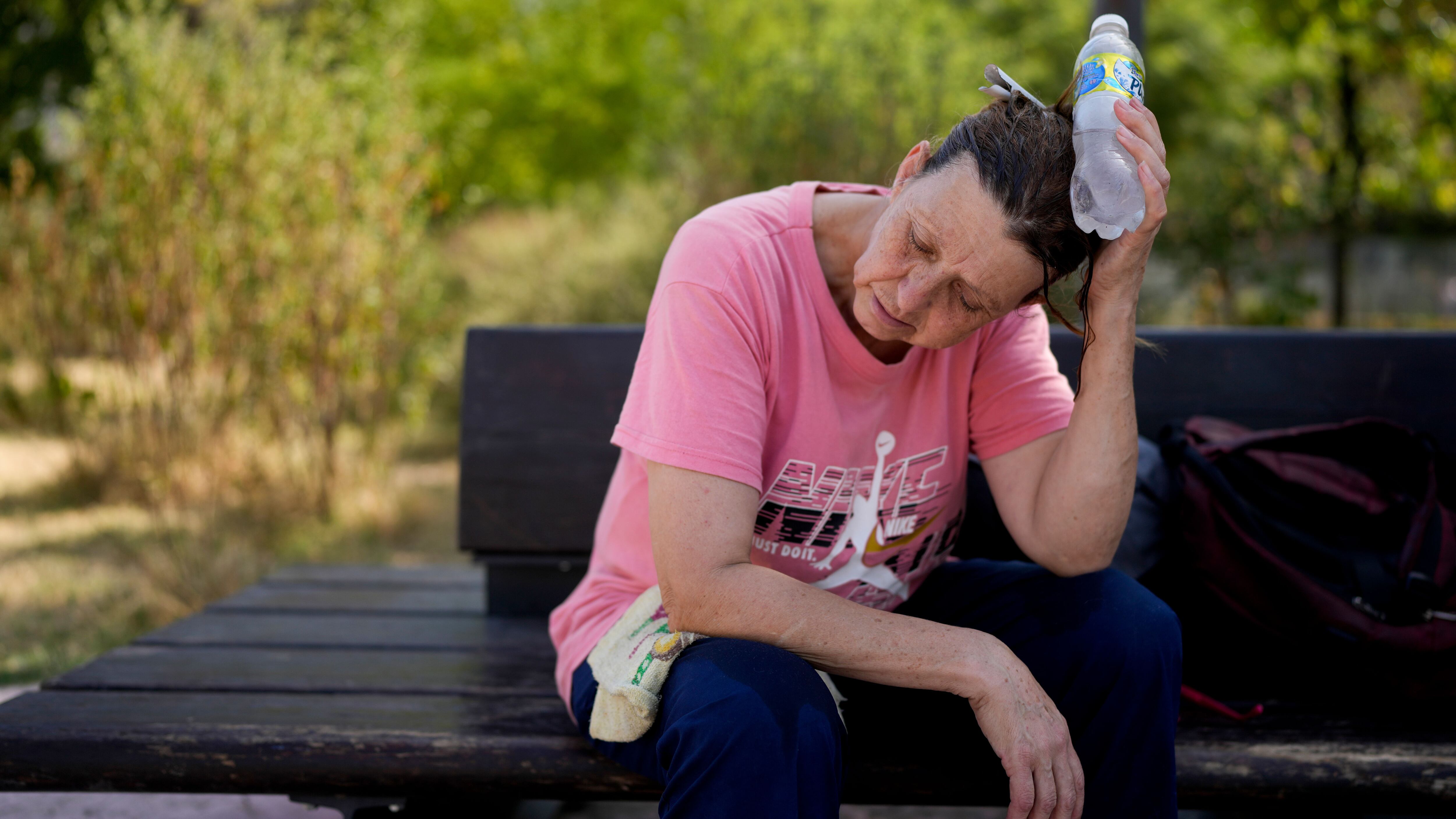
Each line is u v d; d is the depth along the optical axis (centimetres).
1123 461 133
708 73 586
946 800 139
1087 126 113
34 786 148
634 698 125
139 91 443
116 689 168
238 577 335
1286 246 779
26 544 389
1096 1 231
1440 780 142
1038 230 113
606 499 160
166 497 427
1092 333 131
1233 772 144
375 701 163
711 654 121
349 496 438
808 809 111
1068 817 120
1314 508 169
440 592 229
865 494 139
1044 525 138
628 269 625
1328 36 739
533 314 622
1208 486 165
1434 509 163
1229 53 921
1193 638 169
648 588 142
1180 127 909
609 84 1015
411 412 486
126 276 439
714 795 110
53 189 686
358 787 147
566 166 1039
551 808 201
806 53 570
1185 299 776
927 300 119
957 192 114
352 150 445
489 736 147
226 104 442
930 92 546
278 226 439
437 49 997
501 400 213
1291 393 210
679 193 582
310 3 576
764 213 136
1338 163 776
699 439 123
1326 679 158
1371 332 210
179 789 149
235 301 439
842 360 133
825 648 121
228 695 165
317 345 435
